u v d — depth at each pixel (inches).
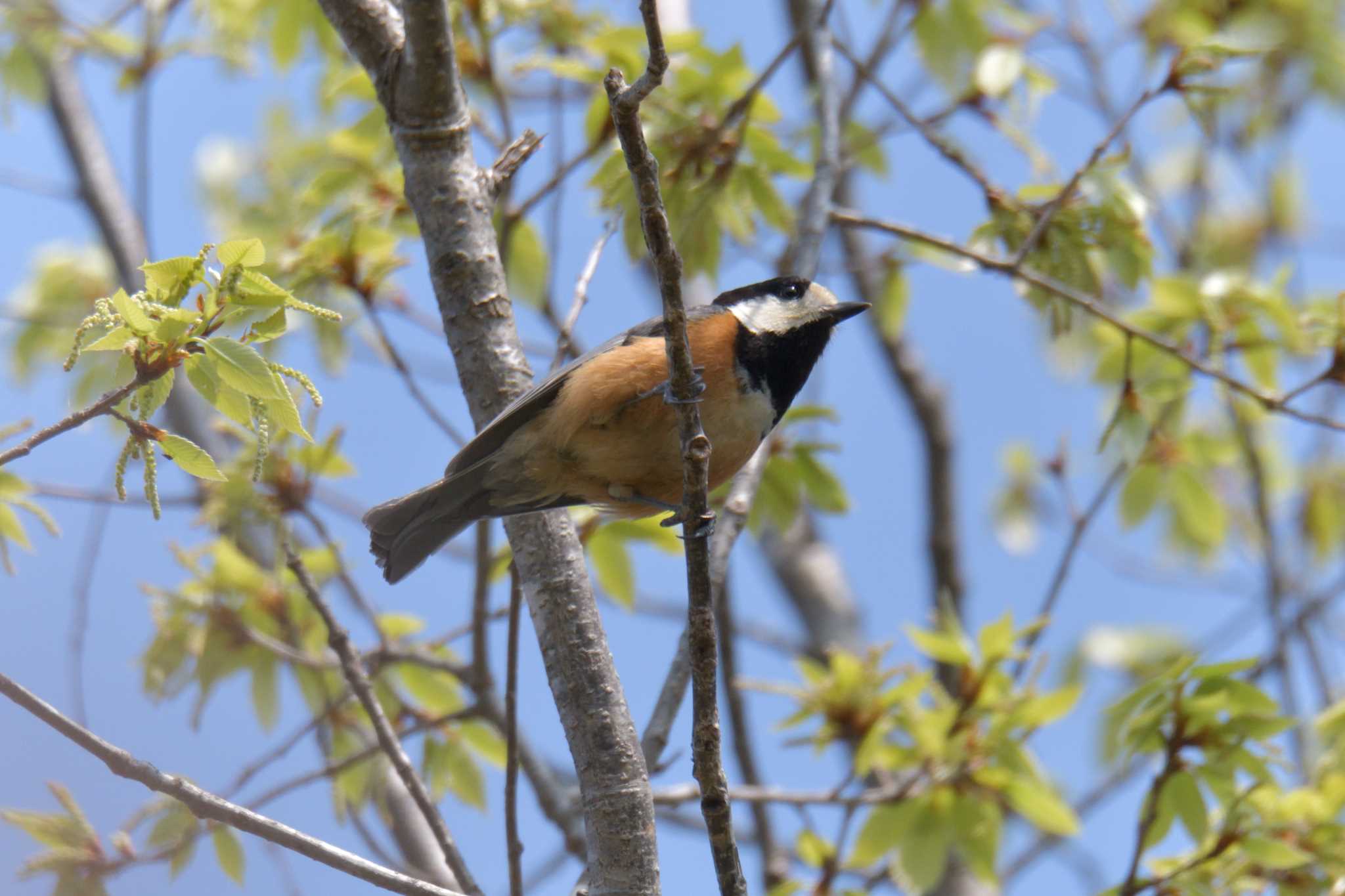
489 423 335.3
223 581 423.5
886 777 440.1
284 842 268.7
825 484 458.0
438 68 336.8
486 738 451.2
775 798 404.5
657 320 390.6
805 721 413.4
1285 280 486.9
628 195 426.6
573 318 366.9
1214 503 515.5
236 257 257.4
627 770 296.4
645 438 356.2
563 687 306.0
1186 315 496.1
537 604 315.9
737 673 511.8
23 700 257.0
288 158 496.4
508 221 429.1
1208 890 365.1
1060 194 434.9
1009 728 399.2
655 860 290.8
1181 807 381.1
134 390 257.9
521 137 355.6
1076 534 458.3
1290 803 383.2
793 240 474.3
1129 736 383.9
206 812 264.2
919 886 400.5
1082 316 562.6
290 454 413.4
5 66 547.8
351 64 512.1
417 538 382.9
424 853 433.4
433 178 342.3
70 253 599.5
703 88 438.9
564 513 328.2
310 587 351.9
